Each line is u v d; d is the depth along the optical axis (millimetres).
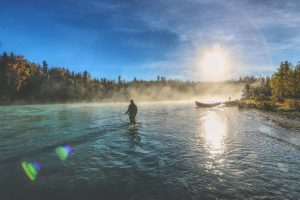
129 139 18906
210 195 9000
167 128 24891
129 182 10227
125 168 12000
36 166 12172
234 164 12578
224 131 22984
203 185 9891
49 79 132375
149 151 15211
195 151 15250
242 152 14984
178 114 43531
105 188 9625
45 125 26172
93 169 11820
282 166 12234
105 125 26656
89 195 9031
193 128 24984
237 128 24906
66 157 13758
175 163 12781
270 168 11938
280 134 21172
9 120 31297
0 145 16344
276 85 77625
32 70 130750
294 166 12242
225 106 71562
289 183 10078
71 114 41938
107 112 47438
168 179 10539
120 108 63844
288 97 73188
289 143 17516
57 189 9508
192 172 11398
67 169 11789
